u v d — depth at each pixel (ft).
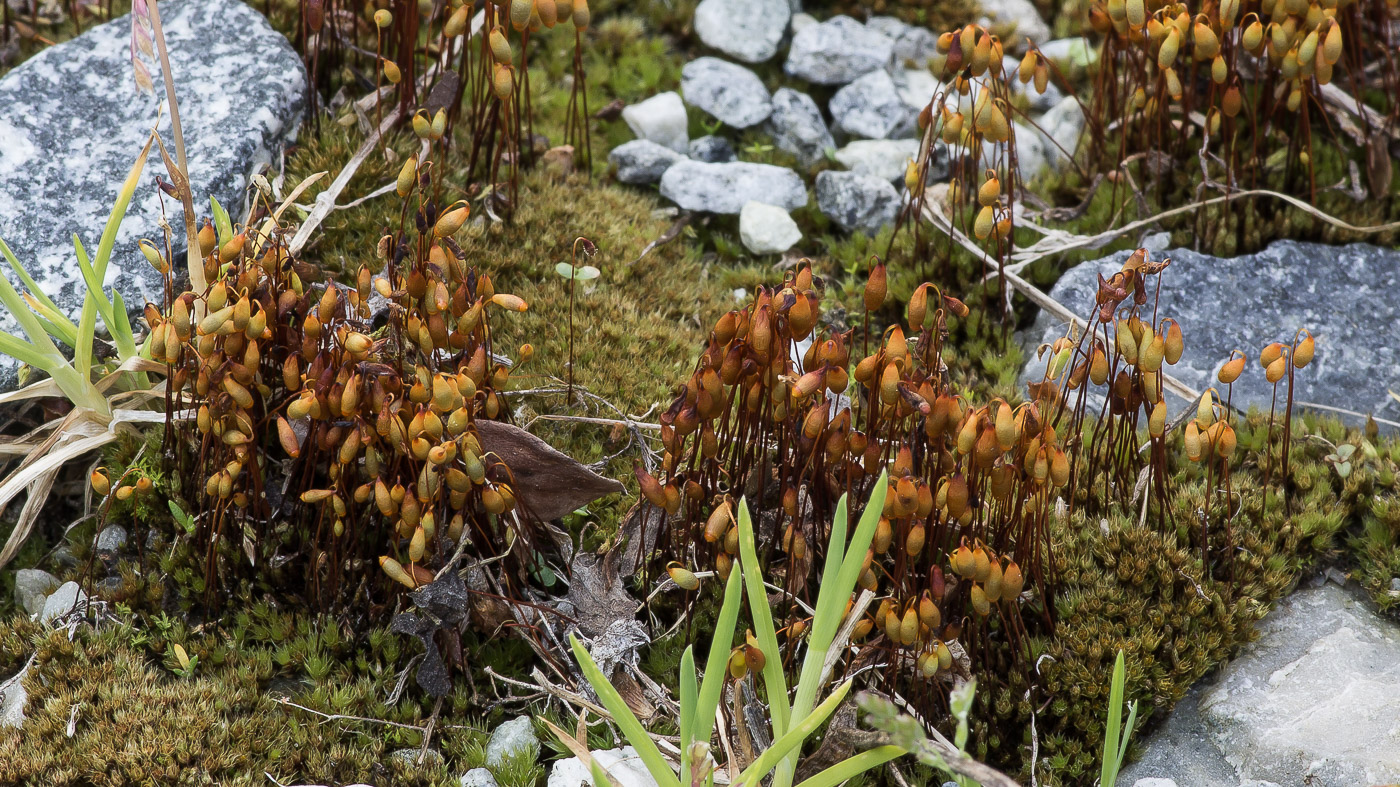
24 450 10.70
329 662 10.04
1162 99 13.47
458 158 13.67
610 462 11.37
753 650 8.11
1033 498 9.55
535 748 9.67
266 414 9.85
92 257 11.53
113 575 10.73
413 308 9.76
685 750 7.68
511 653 10.32
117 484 10.16
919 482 8.33
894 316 13.64
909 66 16.94
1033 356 12.87
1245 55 14.33
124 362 10.47
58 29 15.38
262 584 10.42
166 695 9.54
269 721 9.57
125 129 12.59
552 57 16.06
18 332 11.09
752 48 16.38
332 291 8.83
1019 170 13.76
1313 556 10.96
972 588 8.63
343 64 14.21
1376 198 14.05
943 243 13.65
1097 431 10.75
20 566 11.03
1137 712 9.87
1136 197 13.57
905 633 8.34
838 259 14.24
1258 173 14.14
